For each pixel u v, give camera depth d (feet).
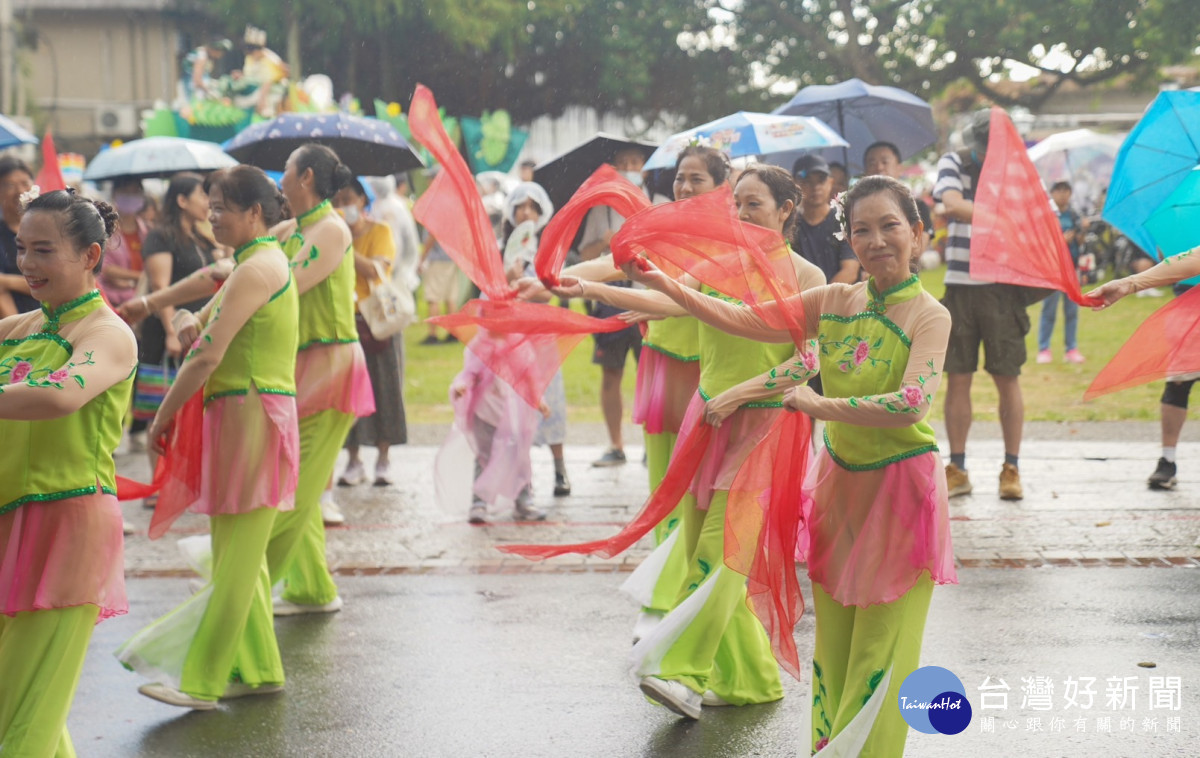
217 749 13.94
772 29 80.94
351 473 27.91
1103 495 24.26
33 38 89.51
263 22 83.76
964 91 82.23
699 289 14.17
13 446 11.14
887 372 11.05
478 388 21.91
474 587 20.07
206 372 14.62
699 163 15.40
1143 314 55.21
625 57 82.94
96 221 11.32
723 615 14.11
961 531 21.90
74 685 11.39
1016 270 13.25
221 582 15.01
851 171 32.48
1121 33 69.82
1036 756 13.12
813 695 11.89
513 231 26.16
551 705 15.01
